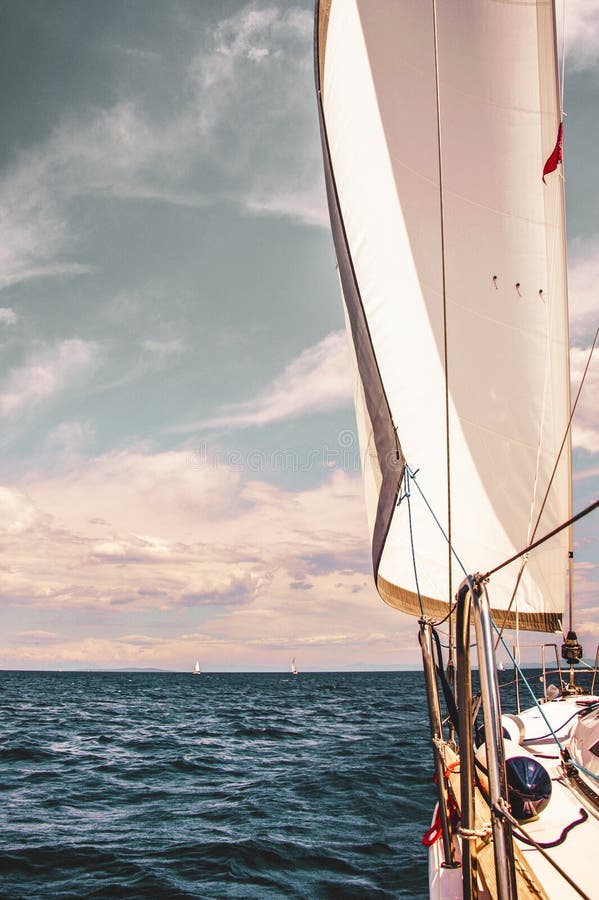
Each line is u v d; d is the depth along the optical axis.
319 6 5.15
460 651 2.27
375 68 5.00
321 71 5.21
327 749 16.95
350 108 5.03
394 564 4.44
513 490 4.84
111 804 10.68
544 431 4.87
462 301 4.91
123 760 15.50
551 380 4.89
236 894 6.53
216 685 79.94
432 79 4.96
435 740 3.04
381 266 4.84
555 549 4.86
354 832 8.66
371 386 4.49
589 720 3.83
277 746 18.02
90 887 6.74
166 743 18.84
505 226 4.93
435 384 4.82
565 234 4.89
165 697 47.56
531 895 2.40
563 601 4.88
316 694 53.94
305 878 6.97
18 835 8.61
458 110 4.96
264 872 7.16
